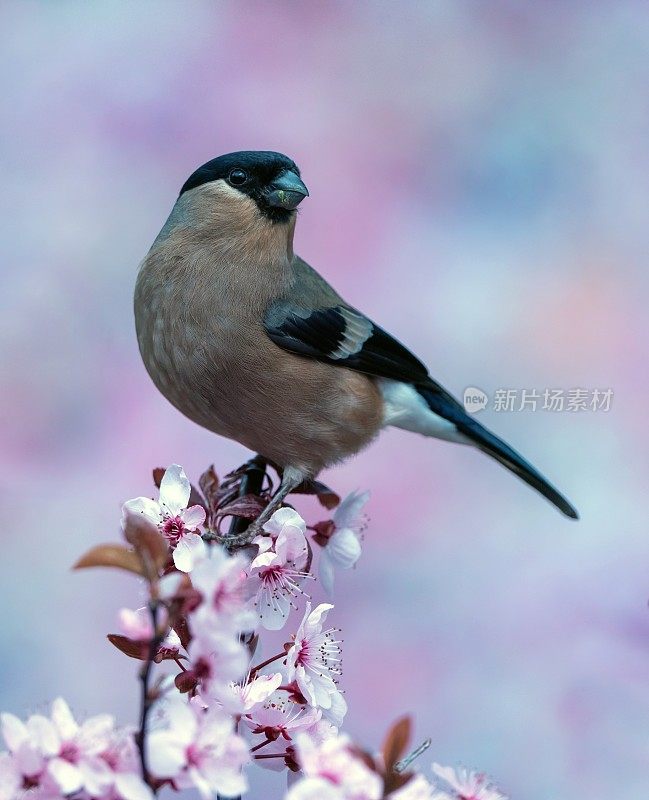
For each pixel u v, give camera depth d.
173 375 4.34
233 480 4.36
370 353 4.36
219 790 3.76
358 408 4.36
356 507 4.25
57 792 3.77
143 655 3.97
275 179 4.34
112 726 3.88
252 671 4.19
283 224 4.34
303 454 4.36
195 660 4.07
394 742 3.85
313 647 4.19
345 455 4.37
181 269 4.34
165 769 3.72
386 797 3.84
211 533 4.25
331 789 3.66
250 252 4.34
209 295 4.34
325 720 4.19
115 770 3.74
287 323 4.34
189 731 3.81
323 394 4.35
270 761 4.19
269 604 4.21
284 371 4.34
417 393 4.39
